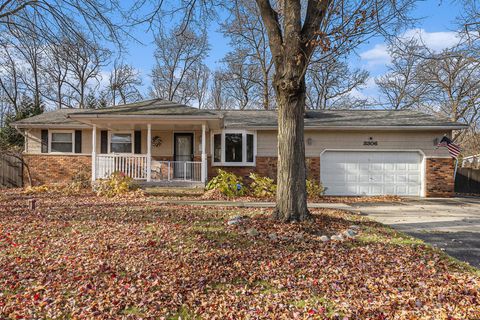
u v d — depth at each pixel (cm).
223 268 456
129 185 1267
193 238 595
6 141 2003
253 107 3173
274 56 711
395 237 643
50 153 1572
